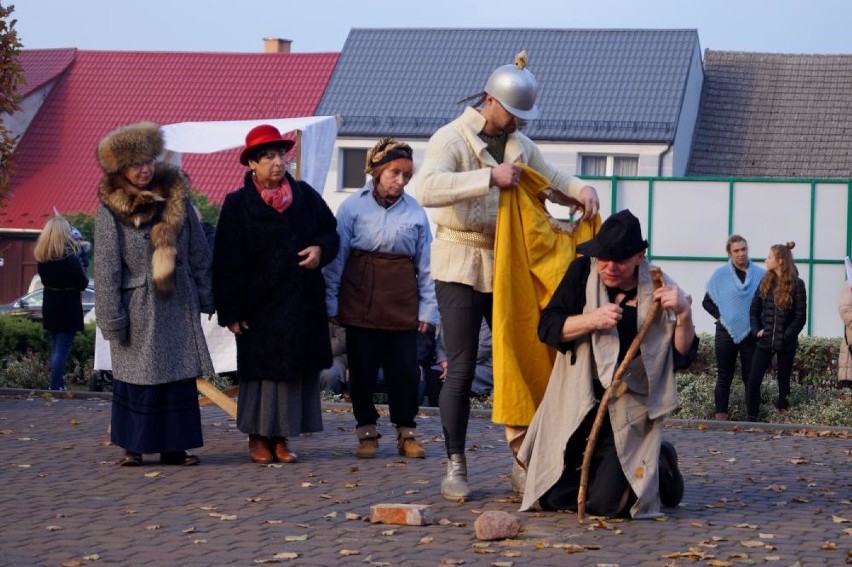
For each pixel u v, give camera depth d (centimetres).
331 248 1112
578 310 866
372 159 1166
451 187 897
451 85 4544
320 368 1116
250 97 5409
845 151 4462
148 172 1080
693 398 1811
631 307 861
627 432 859
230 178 5150
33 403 1593
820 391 1883
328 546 785
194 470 1070
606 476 864
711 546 786
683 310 841
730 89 4709
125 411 1085
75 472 1052
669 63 4469
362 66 4662
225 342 1655
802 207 2969
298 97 5356
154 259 1072
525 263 909
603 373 846
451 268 928
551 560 748
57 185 5406
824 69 4744
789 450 1284
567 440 863
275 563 739
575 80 4475
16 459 1116
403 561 746
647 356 850
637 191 3048
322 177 1794
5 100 1716
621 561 745
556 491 884
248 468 1082
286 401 1100
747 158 4500
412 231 1161
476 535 806
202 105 5444
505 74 925
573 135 4272
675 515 888
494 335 902
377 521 855
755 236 2997
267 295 1094
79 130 5531
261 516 876
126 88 5609
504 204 902
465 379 940
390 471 1073
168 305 1084
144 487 986
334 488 988
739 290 1697
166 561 746
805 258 2973
